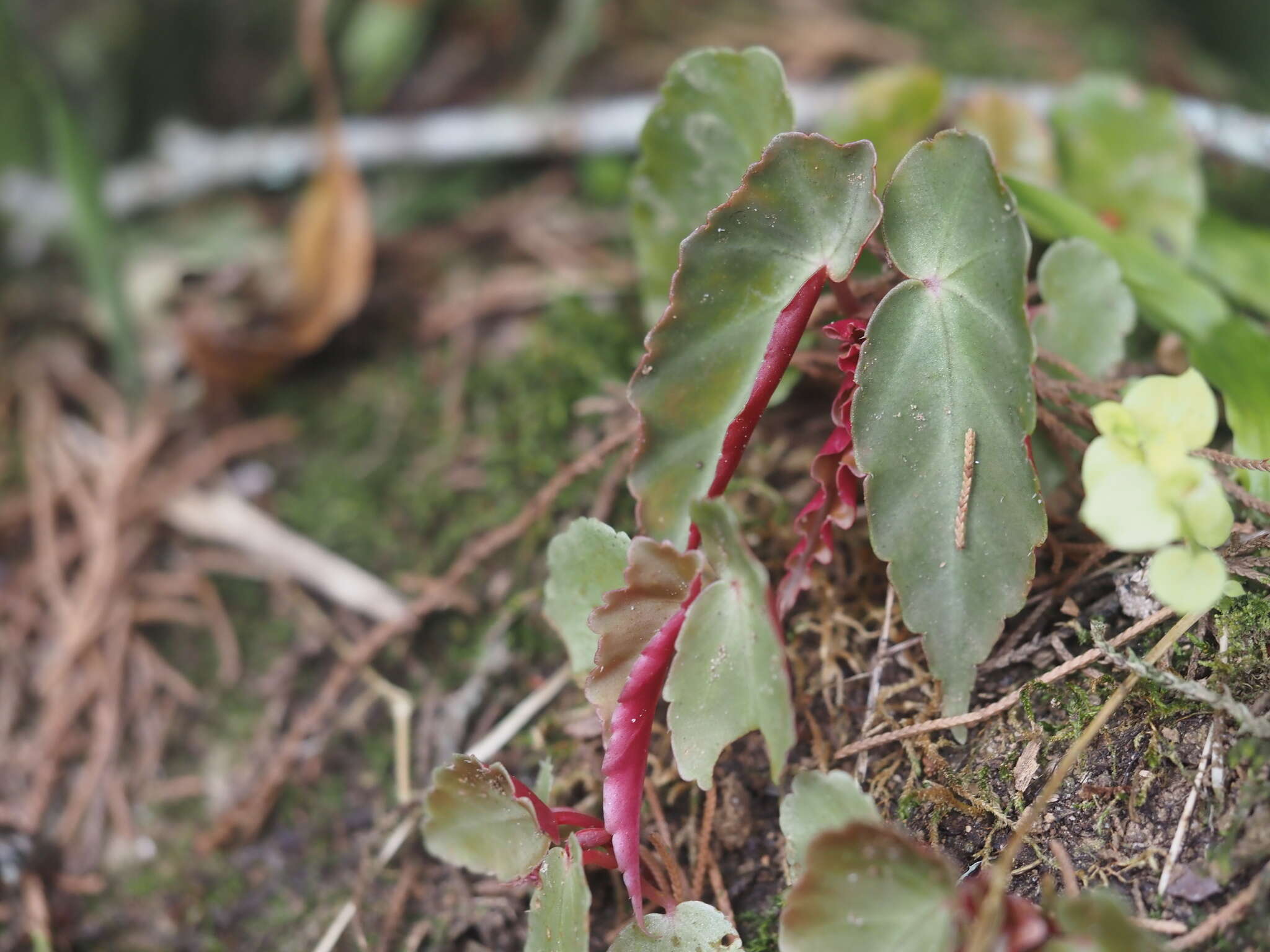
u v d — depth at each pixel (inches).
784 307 14.1
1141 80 23.6
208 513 19.1
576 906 13.4
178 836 17.2
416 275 21.0
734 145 15.3
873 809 13.5
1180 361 16.1
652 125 15.4
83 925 16.8
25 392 21.0
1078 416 15.3
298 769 17.1
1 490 19.8
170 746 17.8
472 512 18.1
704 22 25.3
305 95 24.5
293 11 25.1
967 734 14.6
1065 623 14.8
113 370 21.4
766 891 14.9
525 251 21.1
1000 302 13.8
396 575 18.0
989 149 13.7
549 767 14.7
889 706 15.0
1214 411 13.5
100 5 25.0
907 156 13.8
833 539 15.8
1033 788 14.3
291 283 19.9
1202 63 24.6
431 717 17.0
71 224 22.5
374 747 17.0
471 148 22.0
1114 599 14.8
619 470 17.4
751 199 13.7
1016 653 14.8
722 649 13.6
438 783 14.0
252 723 17.7
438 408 19.2
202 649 18.3
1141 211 17.1
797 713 15.3
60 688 18.2
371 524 18.5
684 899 14.5
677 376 14.1
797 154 13.6
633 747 14.0
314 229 19.3
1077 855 14.0
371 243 19.6
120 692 18.1
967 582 14.0
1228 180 19.7
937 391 13.9
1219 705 13.7
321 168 20.4
